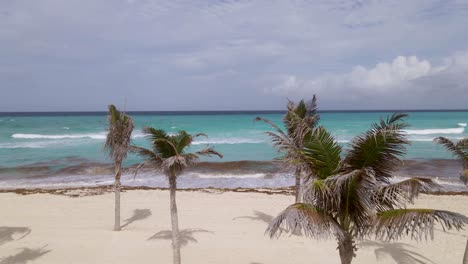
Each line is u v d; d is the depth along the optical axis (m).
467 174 8.23
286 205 17.38
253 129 53.00
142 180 23.55
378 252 11.51
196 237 12.48
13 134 45.16
